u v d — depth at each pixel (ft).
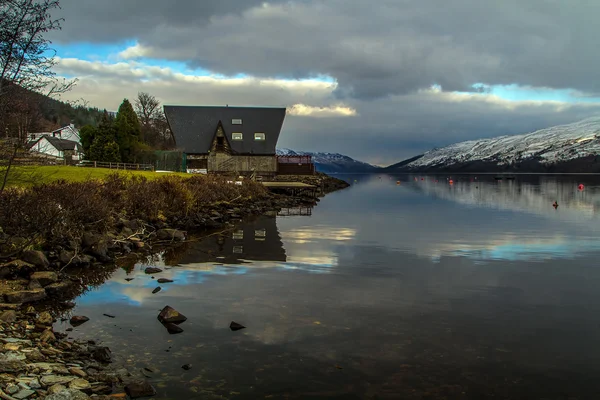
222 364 22.20
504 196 172.55
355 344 24.89
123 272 41.47
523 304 32.71
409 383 20.62
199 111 221.66
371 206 127.13
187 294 34.40
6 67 34.22
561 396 19.71
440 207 123.24
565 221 88.53
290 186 163.94
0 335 23.85
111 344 24.41
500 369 22.16
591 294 35.40
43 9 34.65
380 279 39.70
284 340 25.32
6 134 36.09
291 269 43.52
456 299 33.73
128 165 165.48
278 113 225.76
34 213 42.19
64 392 17.43
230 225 79.36
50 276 35.14
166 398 18.80
